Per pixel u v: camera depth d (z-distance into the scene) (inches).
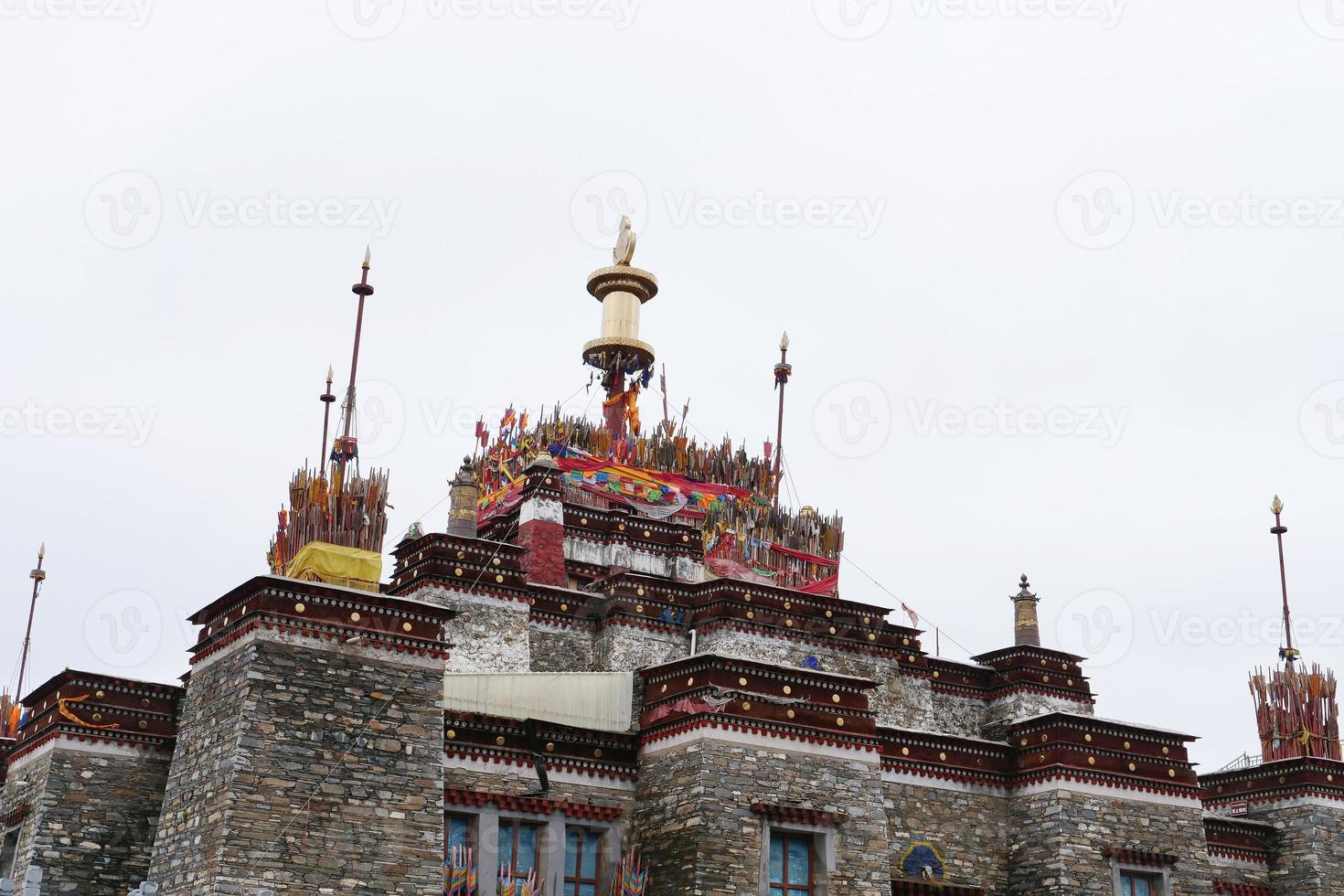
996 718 1961.1
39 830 1381.6
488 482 2144.4
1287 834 1958.7
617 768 1496.1
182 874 1250.6
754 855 1409.9
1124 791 1664.6
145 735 1456.7
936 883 1572.3
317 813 1248.2
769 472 2327.8
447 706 1454.2
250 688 1254.9
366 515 1439.5
